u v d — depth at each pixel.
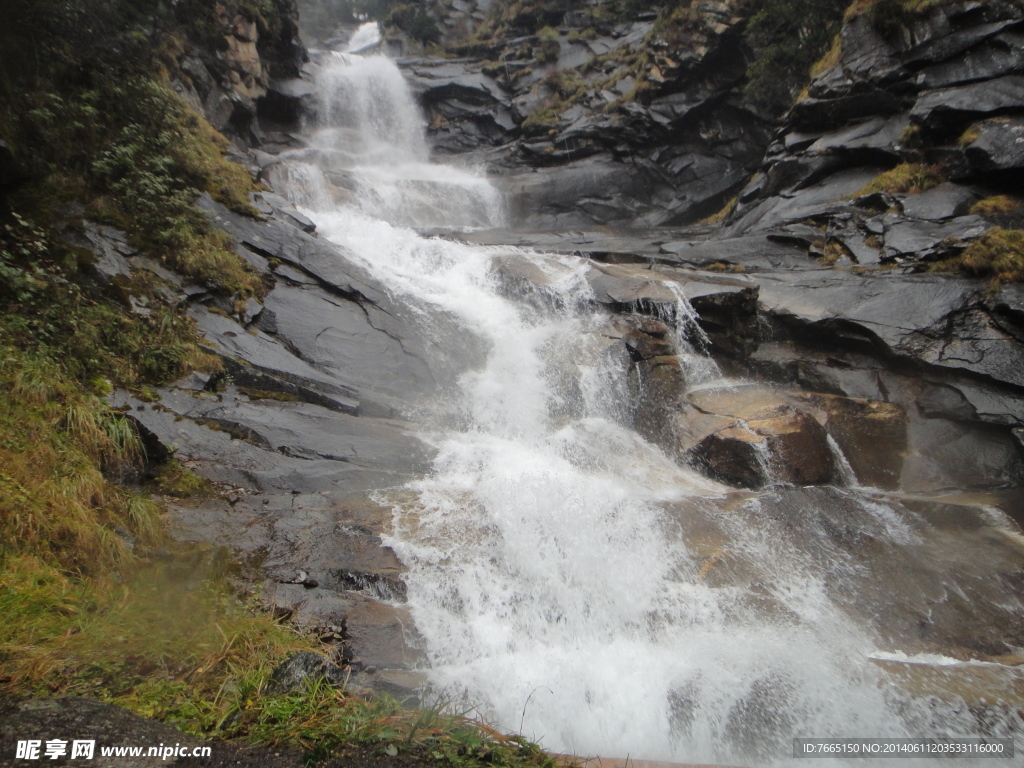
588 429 9.87
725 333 11.92
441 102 25.94
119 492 6.12
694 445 9.41
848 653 6.02
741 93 21.61
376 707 4.07
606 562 6.83
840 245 14.07
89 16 11.45
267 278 10.72
